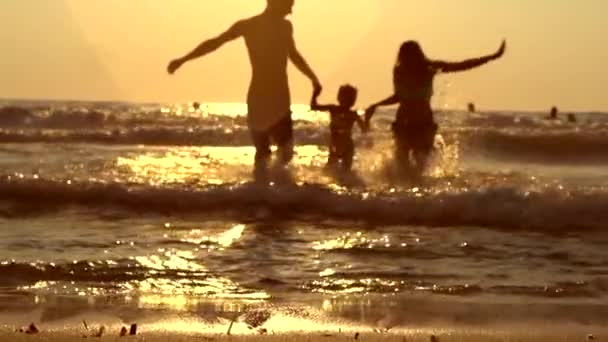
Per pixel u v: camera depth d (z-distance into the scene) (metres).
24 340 5.07
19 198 10.42
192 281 6.87
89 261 7.43
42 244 8.19
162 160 15.48
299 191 10.21
